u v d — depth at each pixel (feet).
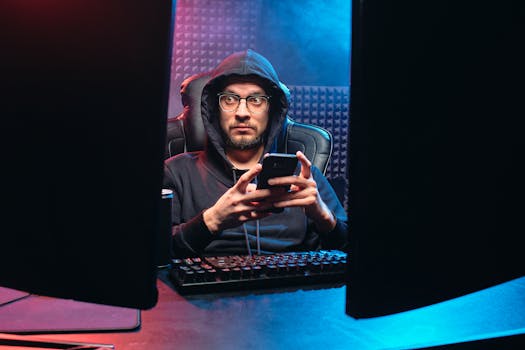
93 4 1.87
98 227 1.99
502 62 2.01
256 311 2.73
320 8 11.69
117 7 1.86
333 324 2.56
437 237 2.05
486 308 2.82
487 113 2.02
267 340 2.35
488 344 2.36
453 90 1.97
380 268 2.01
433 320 2.64
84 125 1.94
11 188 1.98
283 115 5.82
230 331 2.44
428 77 1.94
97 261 2.01
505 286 3.22
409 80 1.92
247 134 5.70
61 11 1.88
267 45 11.71
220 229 4.58
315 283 3.25
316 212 4.79
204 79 6.56
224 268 3.14
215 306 2.80
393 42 1.89
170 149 6.40
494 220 2.10
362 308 2.01
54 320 2.50
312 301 2.91
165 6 1.86
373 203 1.96
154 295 2.03
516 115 2.07
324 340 2.36
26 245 2.02
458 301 2.94
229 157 5.94
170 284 3.20
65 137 1.95
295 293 3.05
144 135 1.93
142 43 1.88
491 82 2.01
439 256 2.06
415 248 2.03
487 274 2.13
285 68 11.82
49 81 1.92
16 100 1.94
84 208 1.98
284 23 11.68
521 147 2.10
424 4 1.89
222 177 5.81
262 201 4.33
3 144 1.96
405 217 2.00
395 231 2.00
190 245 4.61
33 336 2.28
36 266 2.03
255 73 5.55
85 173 1.96
